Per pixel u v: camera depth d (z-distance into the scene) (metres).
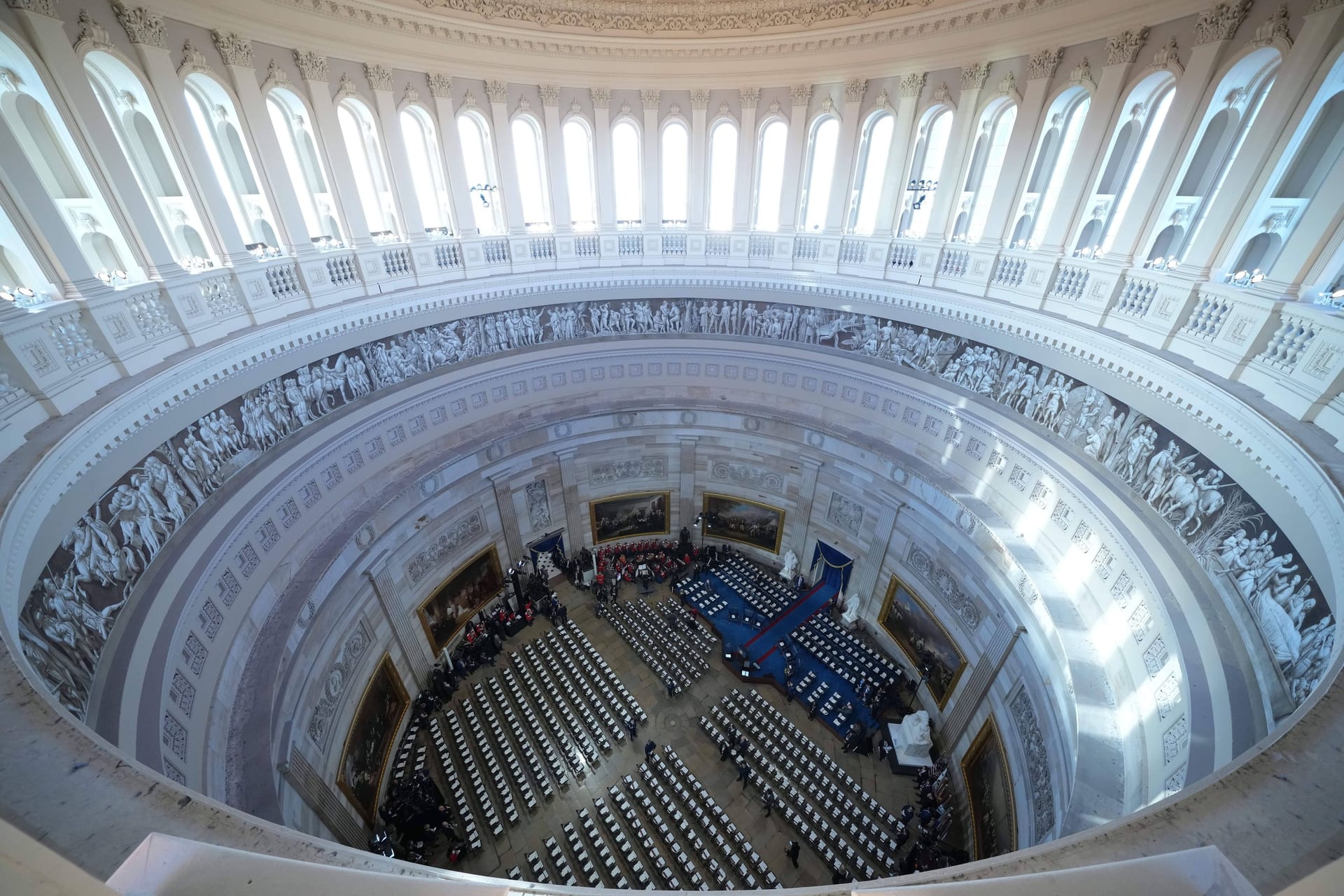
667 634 26.34
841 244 23.27
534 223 24.86
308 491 17.97
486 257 23.52
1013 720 17.36
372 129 20.08
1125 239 15.38
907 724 21.69
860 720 22.64
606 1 20.42
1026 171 17.89
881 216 21.98
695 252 25.73
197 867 2.31
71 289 11.77
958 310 19.92
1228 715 10.00
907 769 20.86
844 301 23.56
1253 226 12.90
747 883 17.56
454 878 4.17
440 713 22.66
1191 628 11.82
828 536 26.86
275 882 2.30
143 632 11.30
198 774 11.70
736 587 28.62
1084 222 16.97
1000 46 17.45
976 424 19.97
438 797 19.67
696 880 17.64
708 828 18.94
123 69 13.53
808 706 22.94
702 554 30.33
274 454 17.12
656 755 21.14
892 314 22.42
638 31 21.36
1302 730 4.84
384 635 20.66
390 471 21.47
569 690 23.62
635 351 27.00
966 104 18.73
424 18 18.92
